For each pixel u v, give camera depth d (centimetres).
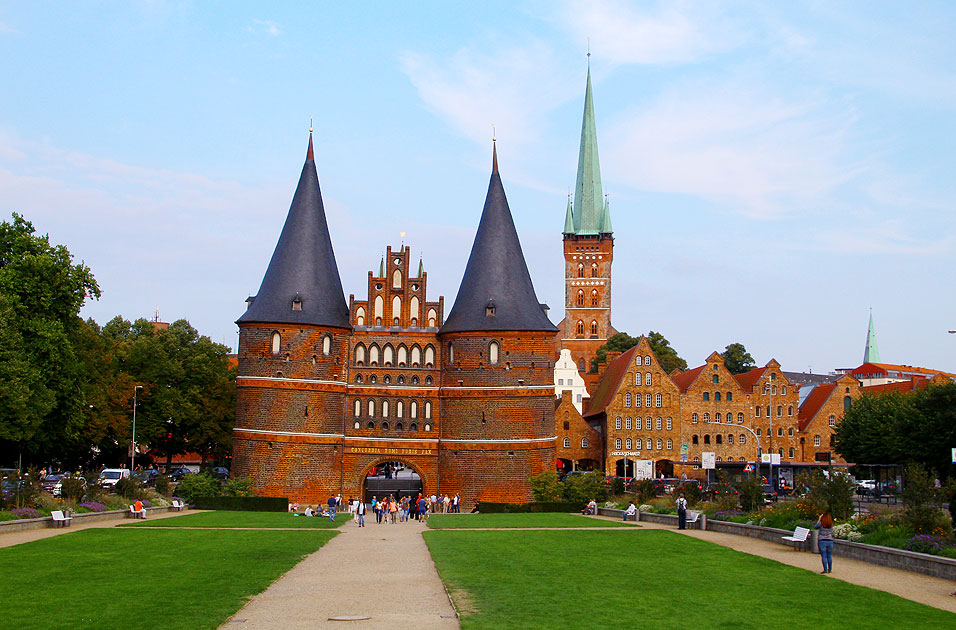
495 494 8294
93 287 7069
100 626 2162
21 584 2759
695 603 2561
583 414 13675
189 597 2550
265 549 3828
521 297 8606
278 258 8400
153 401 9262
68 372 6738
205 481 7450
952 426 7738
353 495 8431
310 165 8706
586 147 17725
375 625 2206
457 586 2798
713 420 11938
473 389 8425
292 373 8100
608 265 17562
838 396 12400
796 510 4447
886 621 2344
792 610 2478
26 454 7431
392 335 8669
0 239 6769
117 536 4250
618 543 4159
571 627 2206
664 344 15700
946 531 3497
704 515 5062
